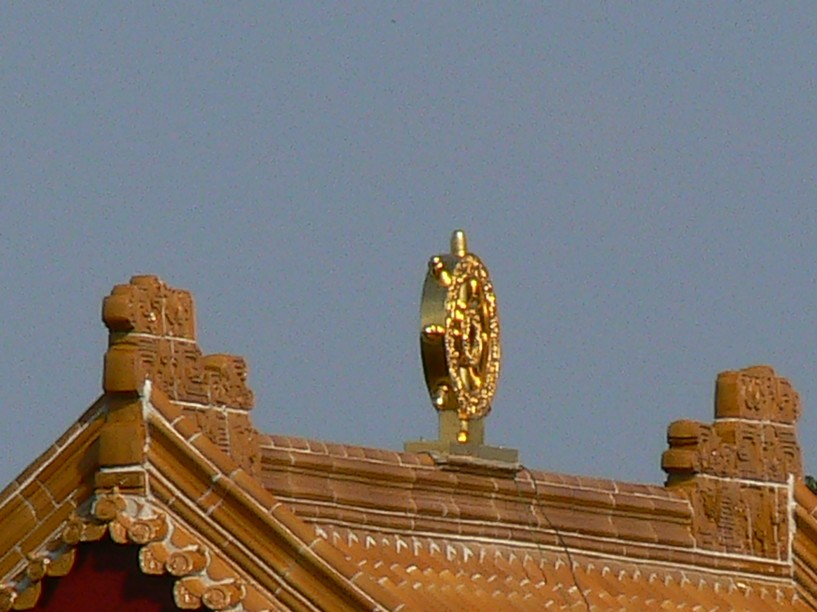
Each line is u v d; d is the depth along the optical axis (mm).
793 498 92500
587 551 86188
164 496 71250
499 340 84875
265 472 76625
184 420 71688
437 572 80062
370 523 79375
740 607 89750
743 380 92062
